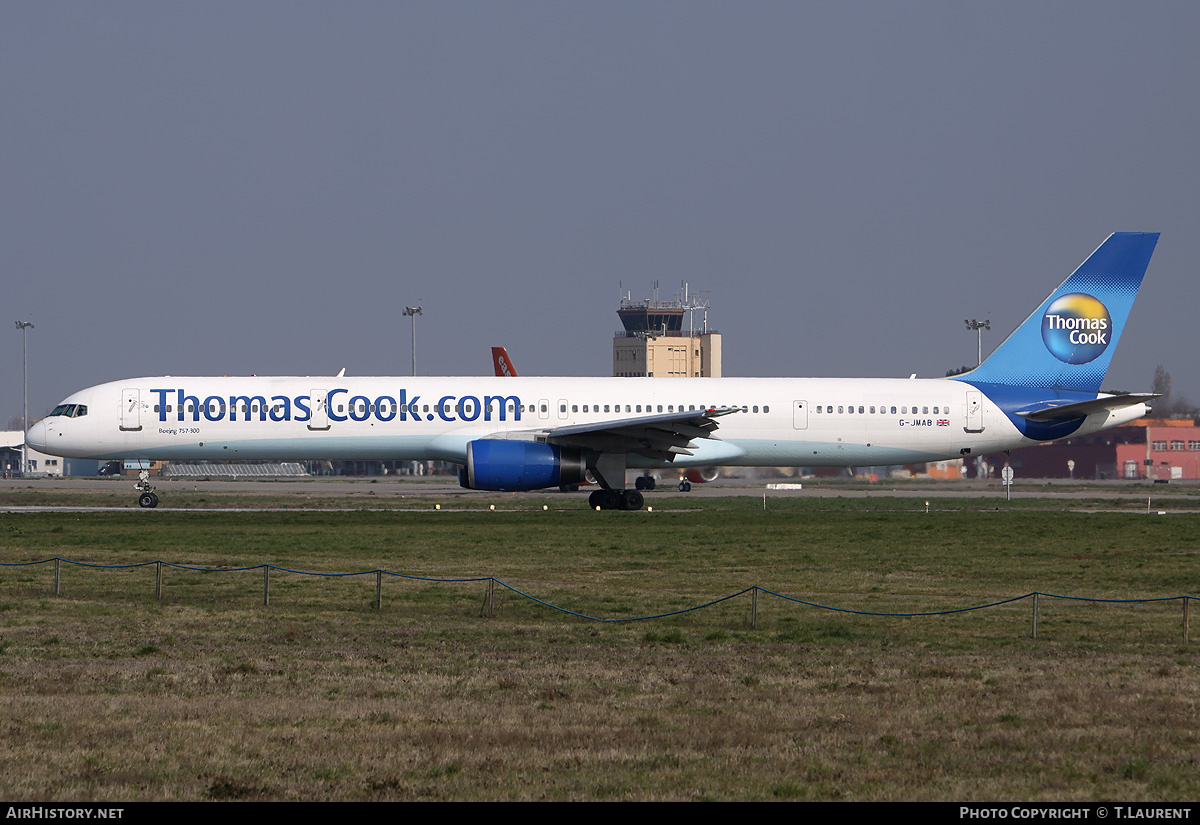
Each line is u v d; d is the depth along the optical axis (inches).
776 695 2758.4
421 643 3506.4
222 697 2716.5
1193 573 5211.6
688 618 4025.6
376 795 1989.4
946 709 2608.3
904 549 6107.3
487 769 2137.1
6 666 3088.1
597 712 2578.7
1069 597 4389.8
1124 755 2235.5
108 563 5378.9
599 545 6171.3
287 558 5575.8
